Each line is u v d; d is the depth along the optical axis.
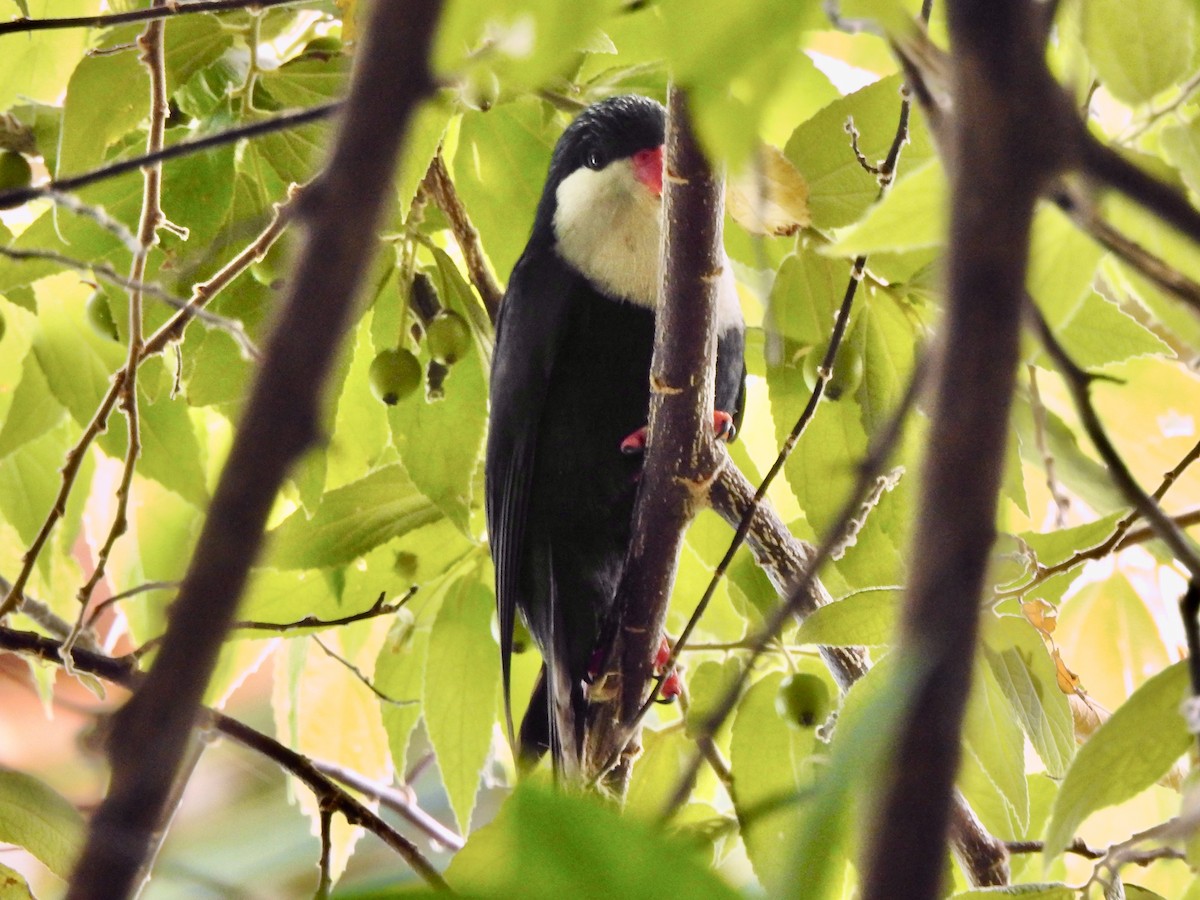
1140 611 6.48
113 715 1.39
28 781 4.23
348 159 1.53
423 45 1.56
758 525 5.62
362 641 7.11
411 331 6.25
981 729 4.31
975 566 1.49
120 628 7.46
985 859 4.87
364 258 1.52
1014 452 5.55
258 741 5.34
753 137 1.96
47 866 4.21
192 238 5.51
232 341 5.70
